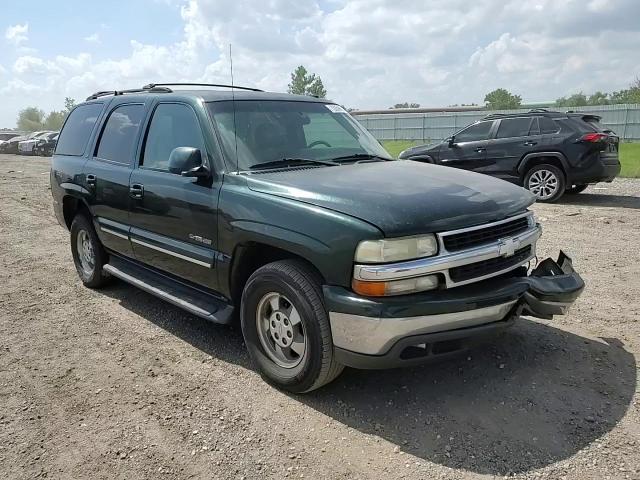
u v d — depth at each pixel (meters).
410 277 2.89
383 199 3.08
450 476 2.64
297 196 3.27
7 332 4.60
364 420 3.14
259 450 2.90
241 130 4.01
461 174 3.89
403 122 43.56
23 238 8.35
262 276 3.40
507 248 3.21
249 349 3.66
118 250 5.07
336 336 3.05
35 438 3.07
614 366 3.66
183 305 4.14
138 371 3.84
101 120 5.39
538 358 3.79
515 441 2.88
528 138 10.97
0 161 26.53
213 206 3.71
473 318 3.01
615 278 5.59
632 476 2.58
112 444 2.99
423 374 3.63
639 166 17.52
